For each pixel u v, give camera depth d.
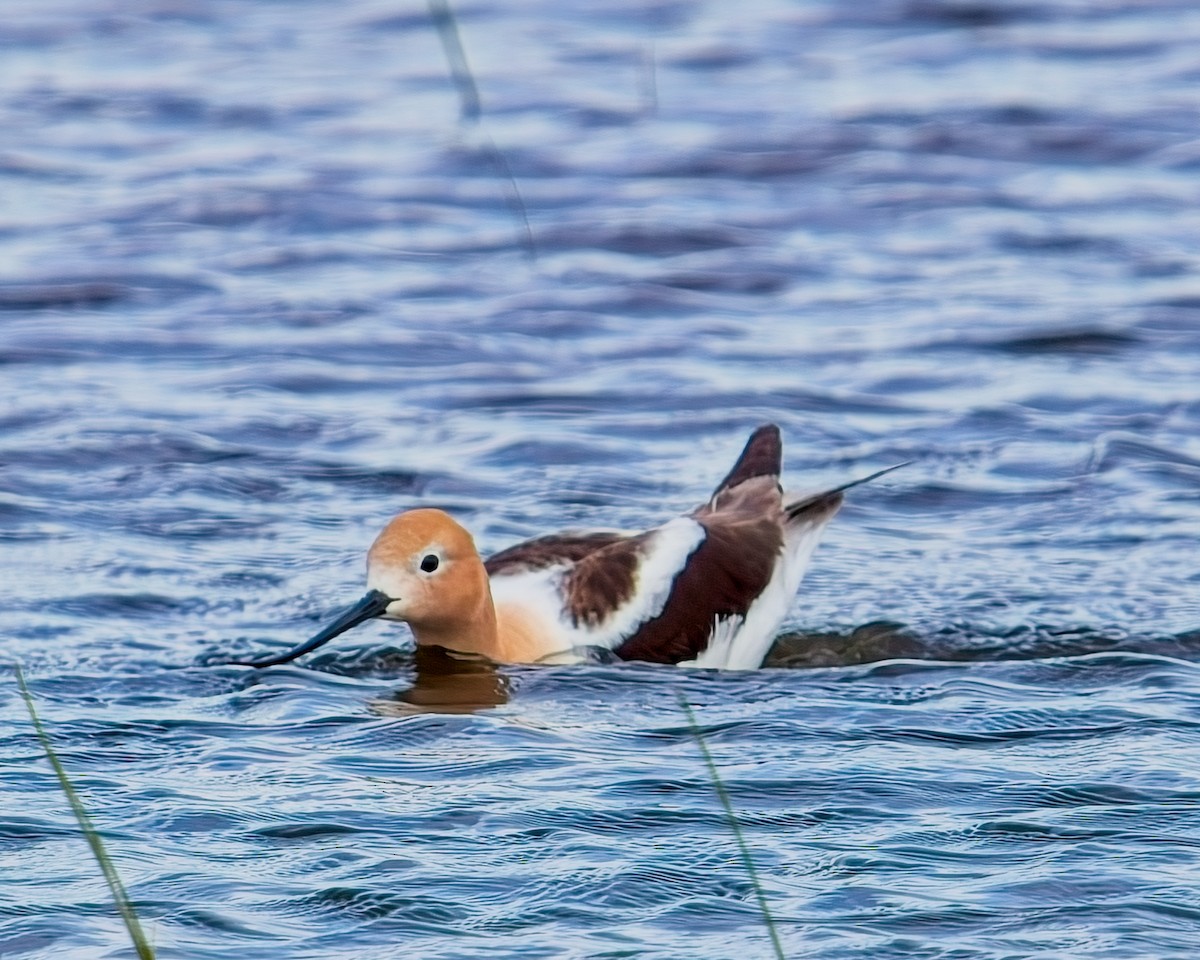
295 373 18.31
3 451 15.98
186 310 20.27
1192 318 19.83
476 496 15.30
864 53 30.83
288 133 26.91
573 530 13.55
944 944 7.70
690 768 9.80
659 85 29.08
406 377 18.31
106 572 13.45
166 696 11.18
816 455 16.22
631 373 18.44
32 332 19.44
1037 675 11.52
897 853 8.62
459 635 12.19
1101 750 10.03
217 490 15.29
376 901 8.11
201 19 33.09
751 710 10.94
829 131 26.94
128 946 7.70
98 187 24.62
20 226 23.00
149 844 8.77
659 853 8.63
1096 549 13.97
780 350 19.03
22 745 10.19
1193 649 12.00
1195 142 26.22
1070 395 17.62
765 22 32.59
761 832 8.89
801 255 22.20
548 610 12.53
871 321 19.91
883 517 14.88
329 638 12.01
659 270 21.67
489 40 31.48
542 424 16.97
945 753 10.03
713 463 16.09
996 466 15.90
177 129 27.08
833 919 7.93
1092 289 20.80
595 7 33.59
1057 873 8.37
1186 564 13.57
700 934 7.82
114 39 31.69
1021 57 30.52
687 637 12.46
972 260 21.94
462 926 7.89
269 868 8.48
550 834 8.87
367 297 20.77
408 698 11.32
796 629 12.79
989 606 12.86
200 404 17.41
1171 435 16.52
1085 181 24.89
